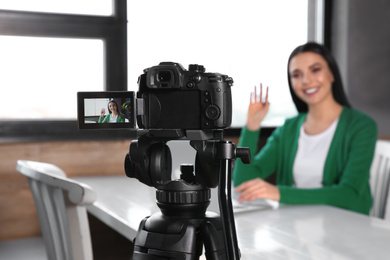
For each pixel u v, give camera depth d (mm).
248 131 2172
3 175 2160
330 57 2037
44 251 1931
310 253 1032
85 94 649
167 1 2469
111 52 2375
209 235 674
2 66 2223
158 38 2467
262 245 1092
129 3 2396
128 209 1464
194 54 2551
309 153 2053
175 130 658
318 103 2053
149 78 654
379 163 2074
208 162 650
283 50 2758
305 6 2812
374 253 1033
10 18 2199
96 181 2059
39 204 1324
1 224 2166
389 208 1937
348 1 2727
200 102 654
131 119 659
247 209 1470
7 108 2244
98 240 1999
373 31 2781
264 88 2707
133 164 696
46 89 2299
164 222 689
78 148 2270
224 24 2605
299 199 1577
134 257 700
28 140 2182
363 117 1992
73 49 2326
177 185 676
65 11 2301
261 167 2164
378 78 2801
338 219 1361
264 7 2697
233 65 2637
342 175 1884
